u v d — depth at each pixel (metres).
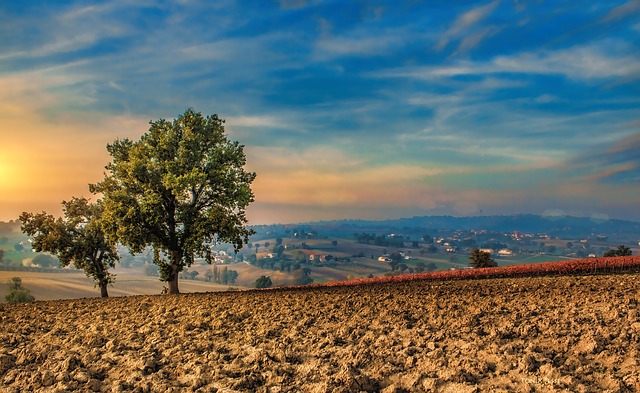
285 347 13.15
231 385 9.63
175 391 9.47
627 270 37.25
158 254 40.50
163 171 38.25
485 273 42.62
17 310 27.97
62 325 19.91
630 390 8.34
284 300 25.92
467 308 19.19
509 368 9.92
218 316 20.17
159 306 26.02
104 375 11.05
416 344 12.77
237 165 41.09
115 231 37.75
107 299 34.91
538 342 12.32
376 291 29.39
